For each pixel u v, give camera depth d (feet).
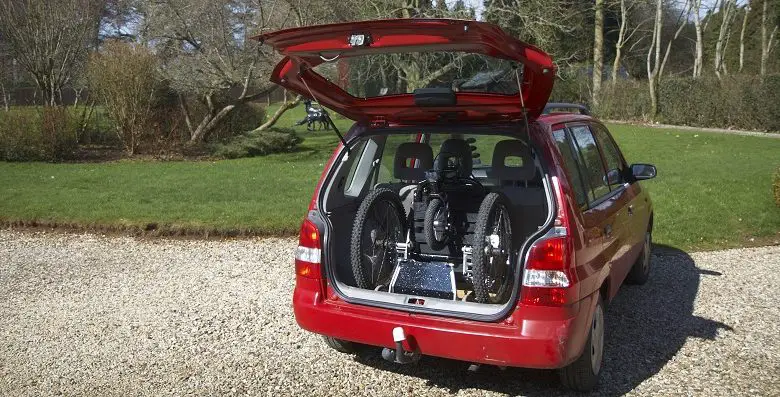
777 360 14.97
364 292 13.12
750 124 77.87
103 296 20.44
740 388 13.56
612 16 120.26
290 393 13.67
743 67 123.13
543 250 11.83
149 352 15.90
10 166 50.14
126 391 13.89
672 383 13.85
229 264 23.99
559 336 11.63
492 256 12.99
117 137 62.54
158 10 57.21
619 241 15.76
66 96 81.82
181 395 13.66
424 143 15.79
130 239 28.45
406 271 13.78
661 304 19.04
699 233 27.30
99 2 66.03
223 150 57.21
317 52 12.13
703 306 18.81
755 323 17.38
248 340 16.56
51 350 16.14
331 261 13.50
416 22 10.86
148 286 21.42
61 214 31.27
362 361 15.20
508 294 13.56
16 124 52.90
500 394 13.48
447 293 13.16
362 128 15.14
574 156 14.61
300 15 56.34
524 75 12.17
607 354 15.40
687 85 87.35
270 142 60.08
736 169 43.27
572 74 83.41
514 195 14.94
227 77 58.29
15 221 30.73
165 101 63.21
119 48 56.34
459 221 14.62
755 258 24.07
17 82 76.64
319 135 79.61
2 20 58.90
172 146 59.06
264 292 20.47
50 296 20.56
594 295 12.82
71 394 13.80
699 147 59.47
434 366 14.87
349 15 59.93
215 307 19.12
